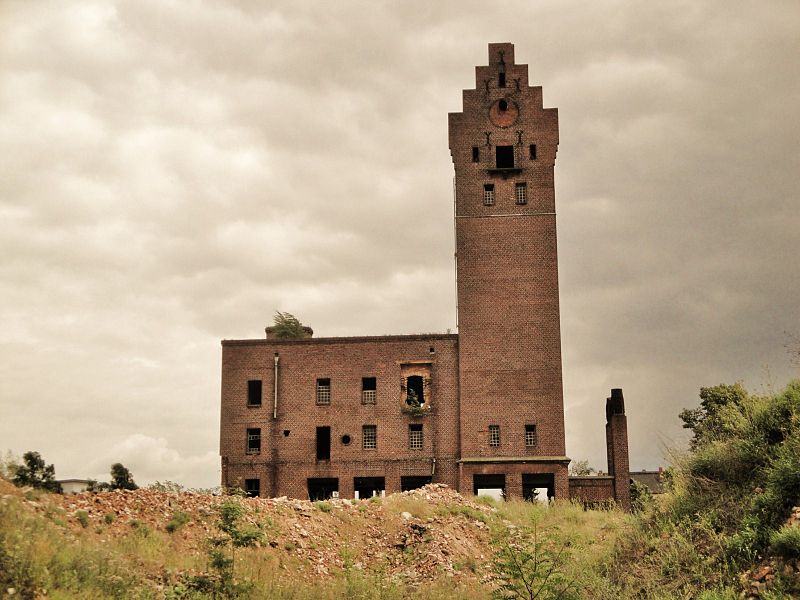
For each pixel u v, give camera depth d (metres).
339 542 37.16
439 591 31.42
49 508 27.59
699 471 23.45
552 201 73.50
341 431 71.44
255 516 35.12
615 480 68.75
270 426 71.94
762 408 23.33
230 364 73.19
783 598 17.64
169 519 31.47
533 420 69.94
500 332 71.50
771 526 19.75
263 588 28.16
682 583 20.34
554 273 72.25
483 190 74.06
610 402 71.44
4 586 20.75
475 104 75.38
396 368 72.12
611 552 24.31
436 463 70.31
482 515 44.00
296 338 75.00
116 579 23.81
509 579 23.09
